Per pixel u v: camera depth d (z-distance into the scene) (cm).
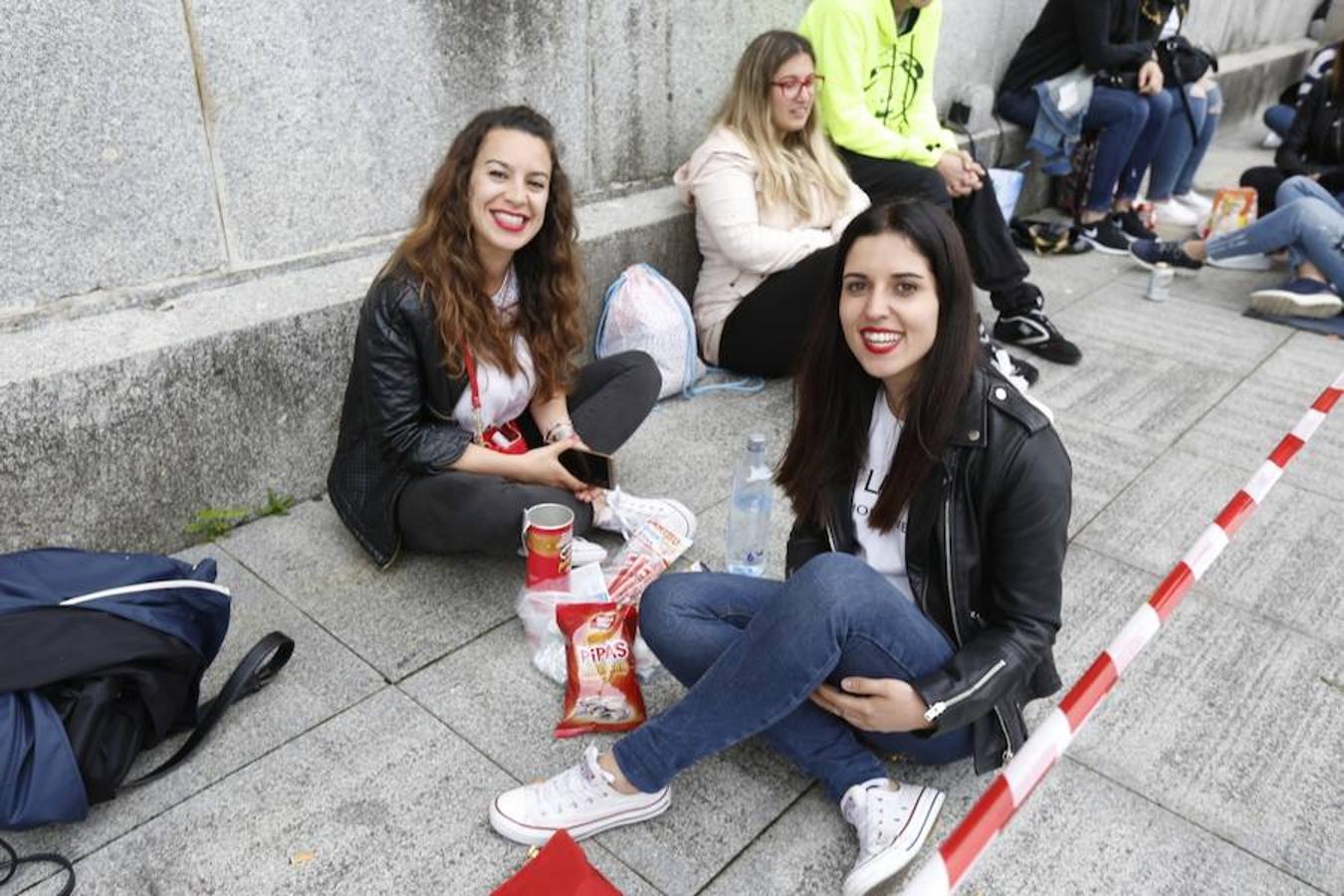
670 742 193
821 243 378
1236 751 231
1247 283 527
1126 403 396
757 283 388
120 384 258
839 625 176
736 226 371
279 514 304
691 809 211
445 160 250
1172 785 221
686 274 421
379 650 252
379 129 317
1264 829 211
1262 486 233
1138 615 185
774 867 198
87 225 263
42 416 247
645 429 364
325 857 197
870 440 200
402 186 330
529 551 252
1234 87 838
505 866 197
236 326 277
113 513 268
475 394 266
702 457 347
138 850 197
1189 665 258
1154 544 309
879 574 184
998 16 580
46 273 260
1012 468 177
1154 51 575
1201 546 209
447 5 321
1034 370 409
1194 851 205
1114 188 584
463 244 252
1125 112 553
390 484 267
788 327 379
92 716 192
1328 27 952
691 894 192
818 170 381
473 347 261
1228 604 282
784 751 208
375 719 231
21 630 192
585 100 383
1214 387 411
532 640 254
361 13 300
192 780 214
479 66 338
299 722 229
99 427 258
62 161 253
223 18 271
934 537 188
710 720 189
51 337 259
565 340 279
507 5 339
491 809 203
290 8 283
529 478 263
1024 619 184
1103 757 228
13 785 185
